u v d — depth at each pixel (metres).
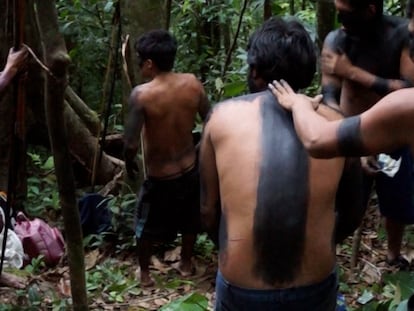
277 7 6.31
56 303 4.30
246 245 2.53
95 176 6.29
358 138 1.98
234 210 2.55
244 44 7.98
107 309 4.44
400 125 1.93
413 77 3.67
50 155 7.29
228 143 2.59
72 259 3.08
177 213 4.81
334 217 2.58
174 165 4.73
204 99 4.74
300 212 2.50
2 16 5.63
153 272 5.07
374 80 3.72
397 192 4.26
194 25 8.08
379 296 4.22
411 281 3.63
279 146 2.53
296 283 2.53
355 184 2.65
